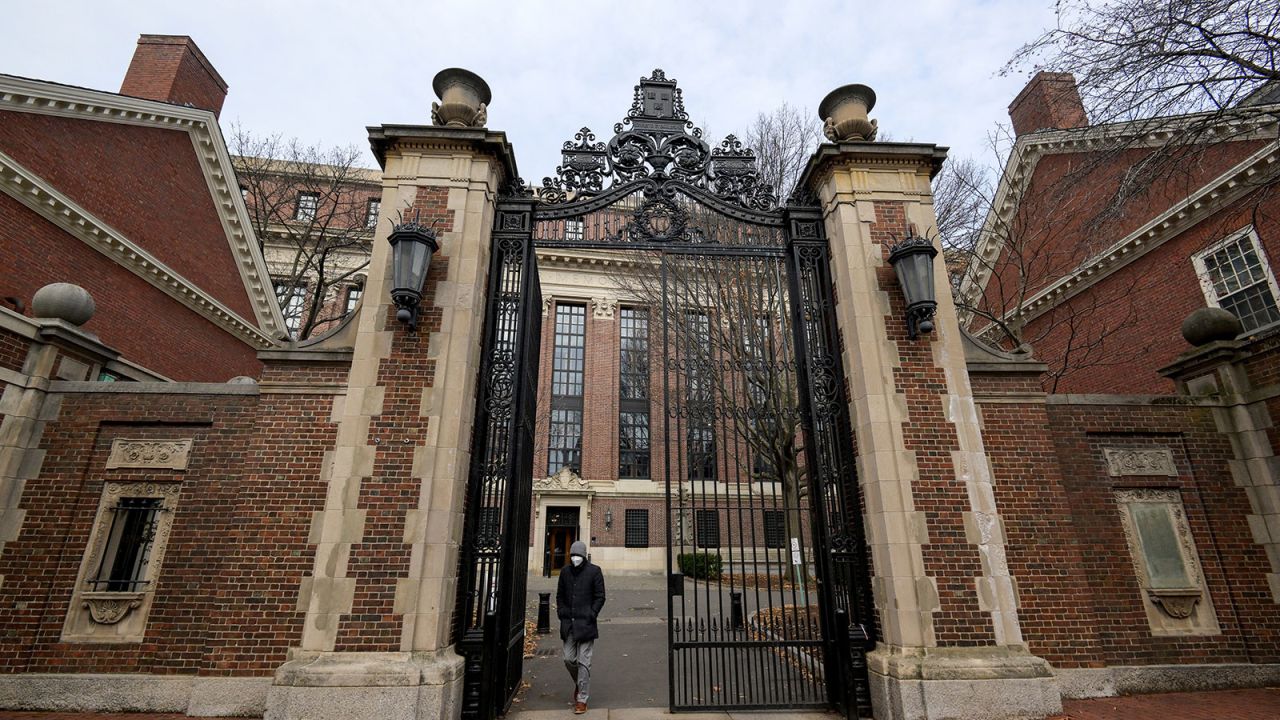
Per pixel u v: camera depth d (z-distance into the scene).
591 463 30.05
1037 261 16.62
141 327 13.88
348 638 5.61
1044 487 7.13
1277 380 7.77
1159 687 6.88
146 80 16.81
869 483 6.60
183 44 17.31
